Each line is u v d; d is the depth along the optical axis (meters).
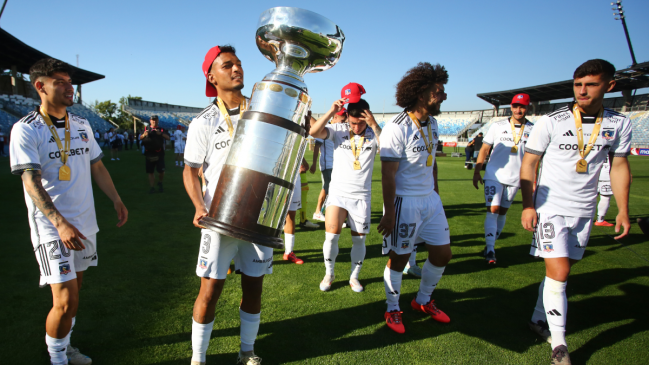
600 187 6.08
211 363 2.20
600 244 5.03
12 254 3.88
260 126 1.56
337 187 3.34
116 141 17.84
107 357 2.21
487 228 4.34
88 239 2.17
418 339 2.56
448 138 51.75
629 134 2.38
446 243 2.75
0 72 35.62
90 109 42.06
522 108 4.29
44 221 1.95
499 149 4.45
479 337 2.61
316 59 1.74
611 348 2.50
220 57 1.93
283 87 1.62
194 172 1.98
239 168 1.55
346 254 4.41
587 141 2.33
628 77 30.66
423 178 2.72
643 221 5.48
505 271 3.95
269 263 2.06
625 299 3.28
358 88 3.20
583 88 2.26
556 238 2.39
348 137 3.33
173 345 2.36
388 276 2.75
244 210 1.54
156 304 2.89
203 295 1.94
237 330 2.57
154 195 8.01
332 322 2.75
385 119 67.94
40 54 33.44
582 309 3.08
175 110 60.06
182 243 4.52
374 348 2.42
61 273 1.94
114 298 2.97
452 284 3.58
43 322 2.57
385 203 2.59
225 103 2.03
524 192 2.47
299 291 3.31
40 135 1.94
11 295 2.94
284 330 2.62
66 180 2.03
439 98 2.57
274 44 1.70
